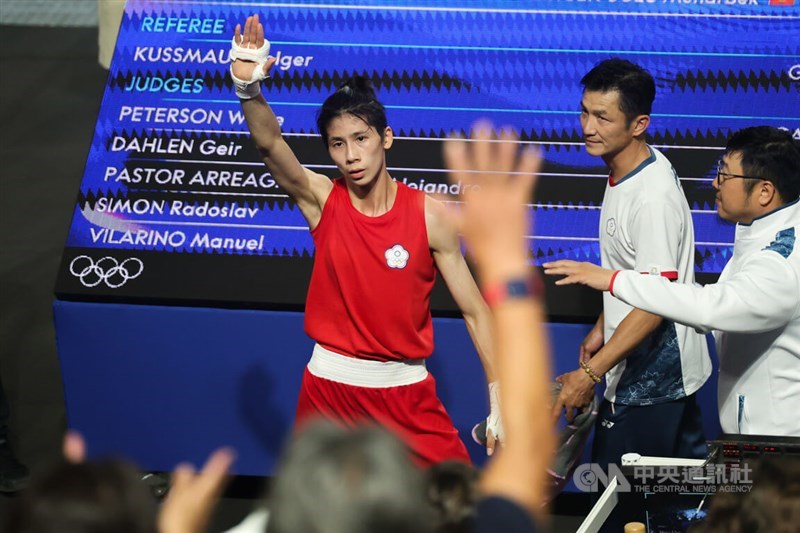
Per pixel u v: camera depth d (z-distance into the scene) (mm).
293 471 2033
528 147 7547
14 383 8930
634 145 5984
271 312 7141
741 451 4633
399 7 7984
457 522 2576
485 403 7164
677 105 7629
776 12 7887
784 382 5336
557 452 6266
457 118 7648
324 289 5949
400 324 5875
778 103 7629
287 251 7367
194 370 7230
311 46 7887
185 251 7359
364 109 5617
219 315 7148
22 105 14469
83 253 7352
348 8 7984
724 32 7840
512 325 2539
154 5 8062
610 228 6109
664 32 7840
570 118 7641
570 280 5223
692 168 7500
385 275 5805
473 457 7258
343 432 2082
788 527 3023
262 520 2262
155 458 7355
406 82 7750
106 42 12914
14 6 17375
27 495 2152
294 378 7211
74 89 14961
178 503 2629
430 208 5832
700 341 6172
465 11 7938
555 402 6168
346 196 5852
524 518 2326
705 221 7395
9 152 13266
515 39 7848
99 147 7660
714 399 7125
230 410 7270
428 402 6062
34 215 11859
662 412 6180
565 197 7441
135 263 7309
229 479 7629
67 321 7227
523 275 2568
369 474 2006
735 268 5539
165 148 7641
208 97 7781
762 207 5316
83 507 2104
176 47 7930
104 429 7344
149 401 7289
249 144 7648
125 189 7535
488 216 2596
